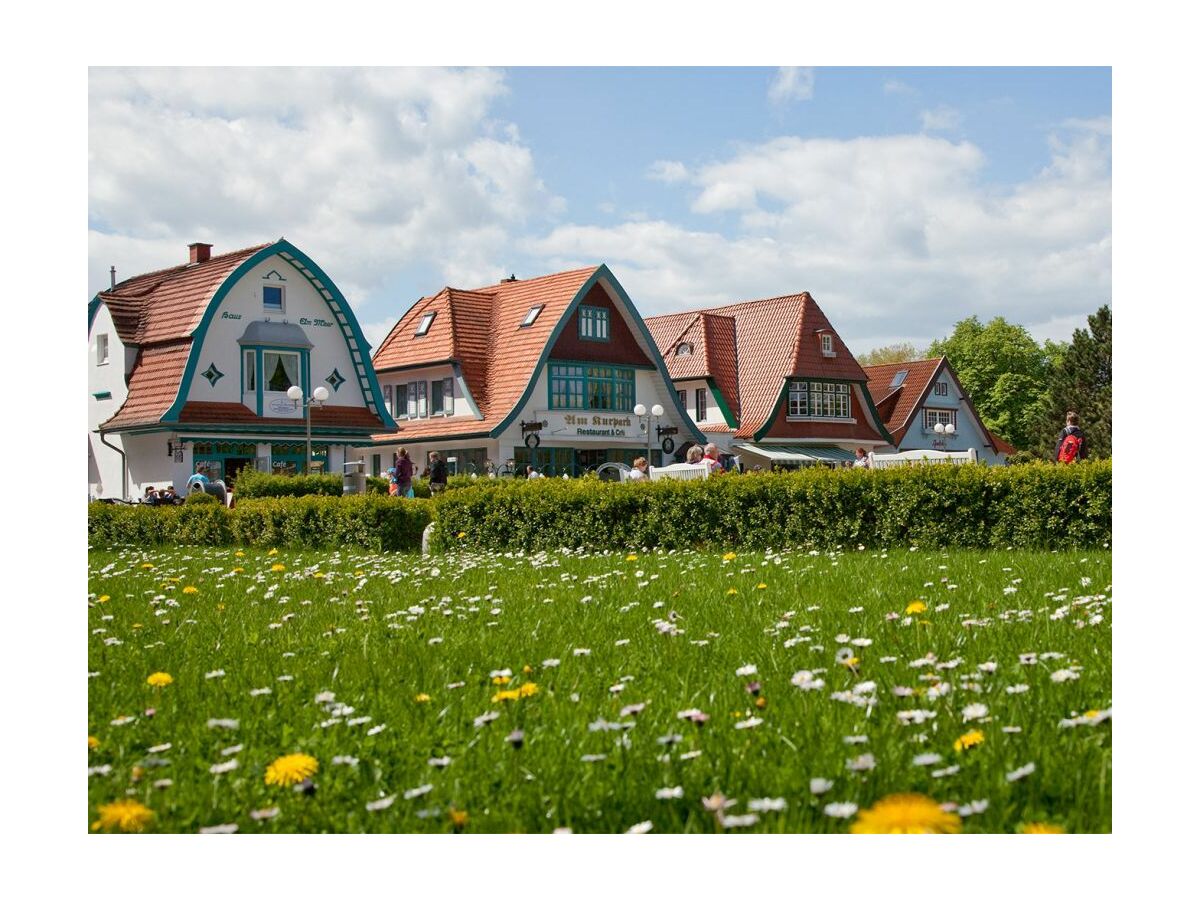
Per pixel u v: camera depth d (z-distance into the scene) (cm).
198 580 1145
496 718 450
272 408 3803
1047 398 7881
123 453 3772
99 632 744
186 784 399
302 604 905
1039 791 352
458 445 4466
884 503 1416
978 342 9156
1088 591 805
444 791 380
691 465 2144
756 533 1489
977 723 418
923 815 304
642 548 1543
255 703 523
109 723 492
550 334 4347
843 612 735
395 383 4731
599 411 4600
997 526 1352
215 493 2973
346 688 549
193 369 3569
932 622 668
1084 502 1305
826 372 5259
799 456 5128
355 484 3362
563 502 1612
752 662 578
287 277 3891
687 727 443
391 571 1188
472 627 735
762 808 322
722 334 5419
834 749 399
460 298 4700
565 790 375
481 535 1684
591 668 577
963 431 6669
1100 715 395
